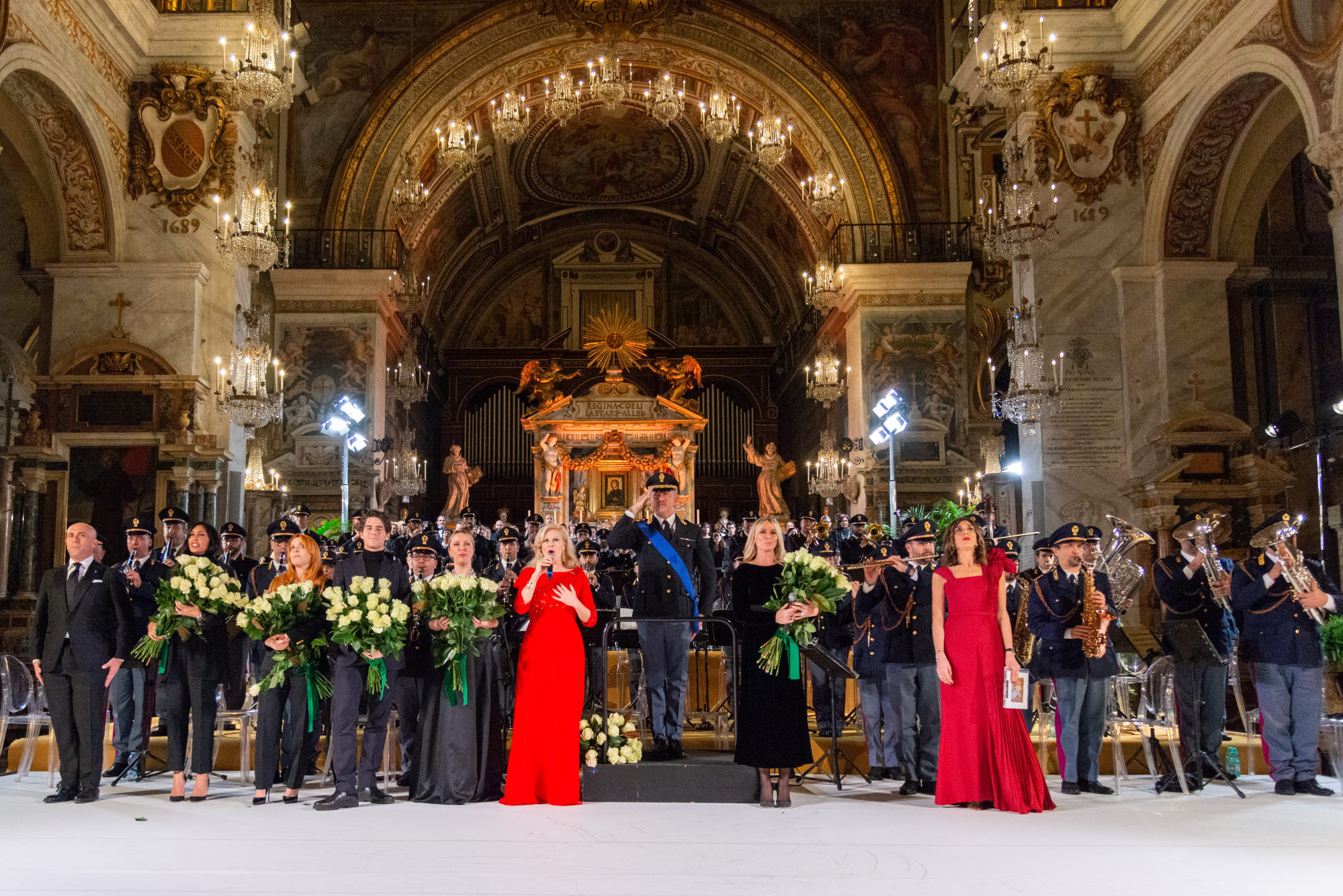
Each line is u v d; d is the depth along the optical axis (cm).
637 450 2798
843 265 2419
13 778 1004
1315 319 2000
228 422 1669
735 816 761
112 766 1025
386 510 2436
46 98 1501
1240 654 917
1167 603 974
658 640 909
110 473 1612
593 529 1903
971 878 586
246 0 1738
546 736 822
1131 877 588
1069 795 861
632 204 3550
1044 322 1709
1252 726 1188
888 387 2402
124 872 595
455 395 3659
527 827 720
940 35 2528
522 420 2798
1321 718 894
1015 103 1698
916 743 885
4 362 1645
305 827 721
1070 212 1728
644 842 673
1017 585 927
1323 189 1775
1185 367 1678
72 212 1652
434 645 827
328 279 2367
